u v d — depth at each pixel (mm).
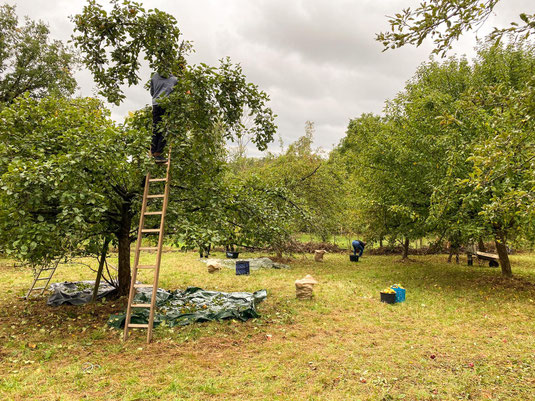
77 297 8828
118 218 8703
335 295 9641
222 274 13195
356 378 4625
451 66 14164
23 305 8445
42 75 23312
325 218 17375
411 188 11781
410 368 4945
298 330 6668
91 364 4996
